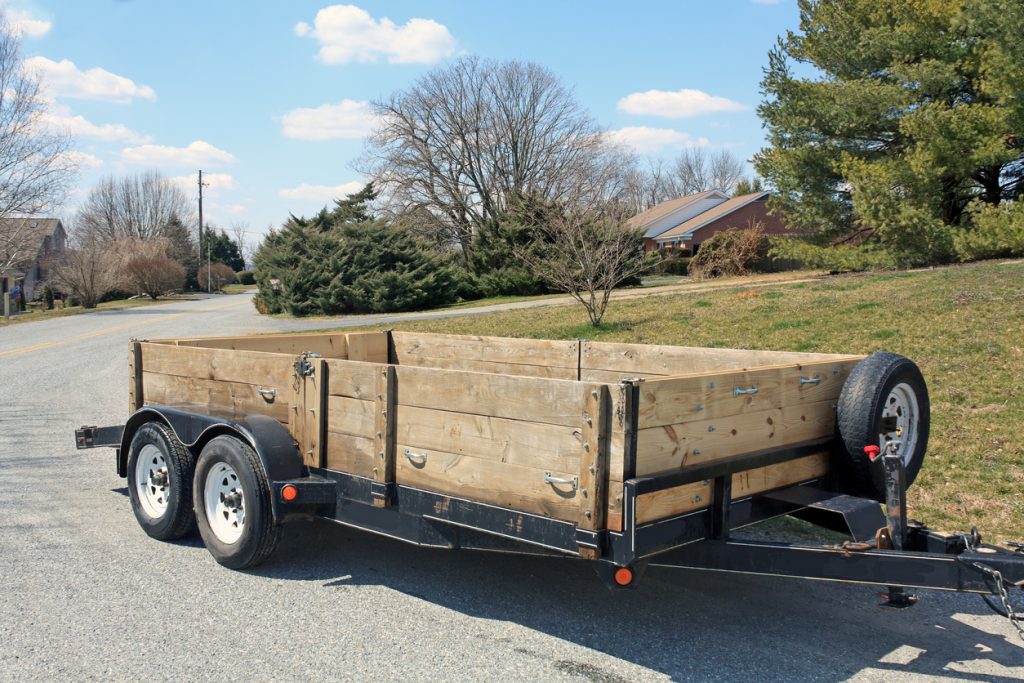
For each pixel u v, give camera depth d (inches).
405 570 190.7
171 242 3415.4
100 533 217.6
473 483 152.6
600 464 133.3
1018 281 549.6
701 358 215.5
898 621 163.3
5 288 1396.4
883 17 825.5
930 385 340.5
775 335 498.9
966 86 808.9
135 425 222.8
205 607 167.3
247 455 183.3
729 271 1494.8
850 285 677.9
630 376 231.6
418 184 1931.6
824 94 834.2
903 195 797.2
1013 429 278.7
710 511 147.0
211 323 1223.5
